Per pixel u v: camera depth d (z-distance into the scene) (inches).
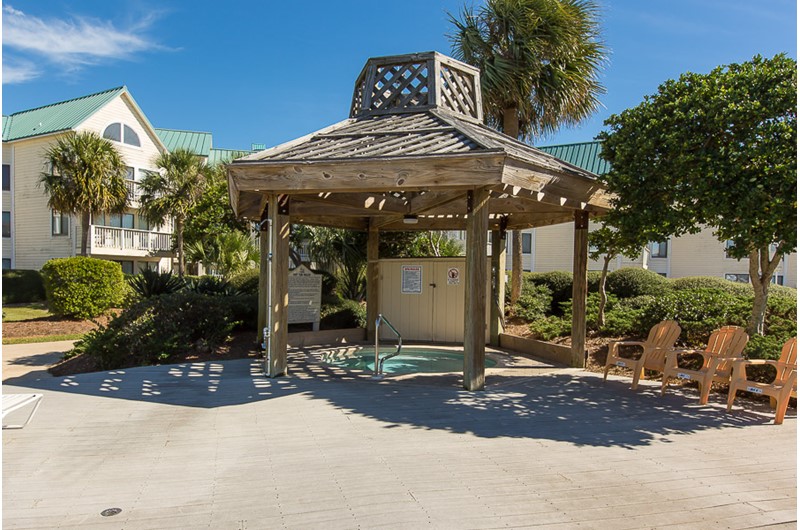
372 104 328.5
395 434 181.0
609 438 179.0
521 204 345.4
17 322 595.8
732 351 233.8
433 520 116.1
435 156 227.6
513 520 116.5
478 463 152.8
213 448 165.2
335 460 154.6
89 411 209.6
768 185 224.7
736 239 231.8
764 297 281.9
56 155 772.0
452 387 258.8
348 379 278.2
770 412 216.2
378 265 460.8
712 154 237.9
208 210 876.0
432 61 312.8
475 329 249.1
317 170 245.4
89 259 618.8
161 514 119.0
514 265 521.3
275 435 178.9
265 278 376.8
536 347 371.2
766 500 128.8
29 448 164.9
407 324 451.5
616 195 305.6
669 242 918.4
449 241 676.7
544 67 474.6
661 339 262.5
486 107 488.4
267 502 125.3
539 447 168.2
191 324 364.5
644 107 273.0
